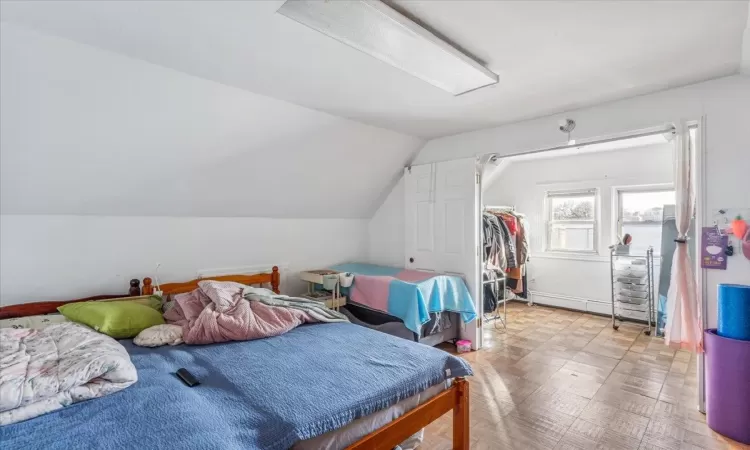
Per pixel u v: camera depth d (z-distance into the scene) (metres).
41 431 1.20
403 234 4.23
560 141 2.97
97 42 1.81
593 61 2.05
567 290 5.08
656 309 4.18
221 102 2.43
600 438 2.07
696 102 2.36
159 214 2.99
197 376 1.66
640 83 2.37
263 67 2.10
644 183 4.37
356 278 3.57
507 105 2.78
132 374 1.55
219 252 3.37
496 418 2.28
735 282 2.23
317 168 3.45
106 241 2.75
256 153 2.95
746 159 2.19
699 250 2.35
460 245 3.58
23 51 1.73
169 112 2.32
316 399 1.42
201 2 1.48
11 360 1.54
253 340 2.14
